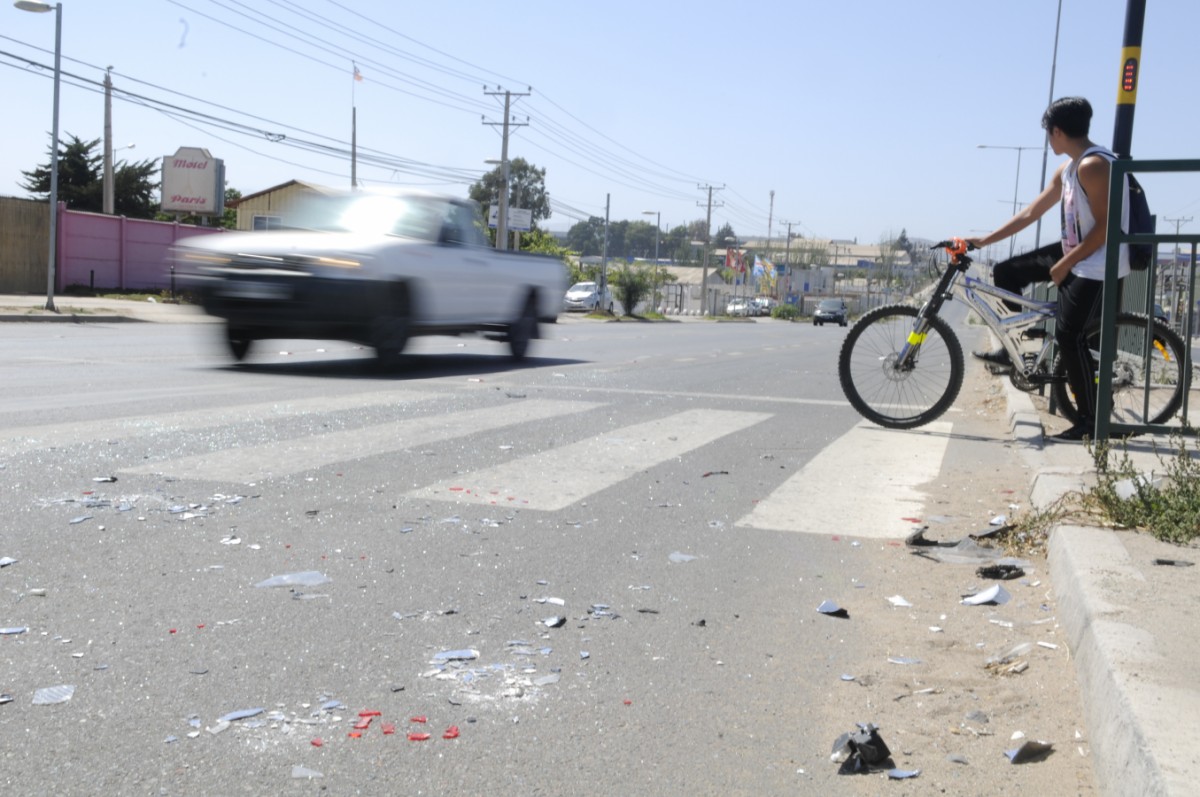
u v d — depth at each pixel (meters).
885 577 4.10
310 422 7.04
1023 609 3.72
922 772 2.52
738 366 13.57
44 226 32.22
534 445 6.55
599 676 3.03
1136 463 5.71
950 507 5.27
